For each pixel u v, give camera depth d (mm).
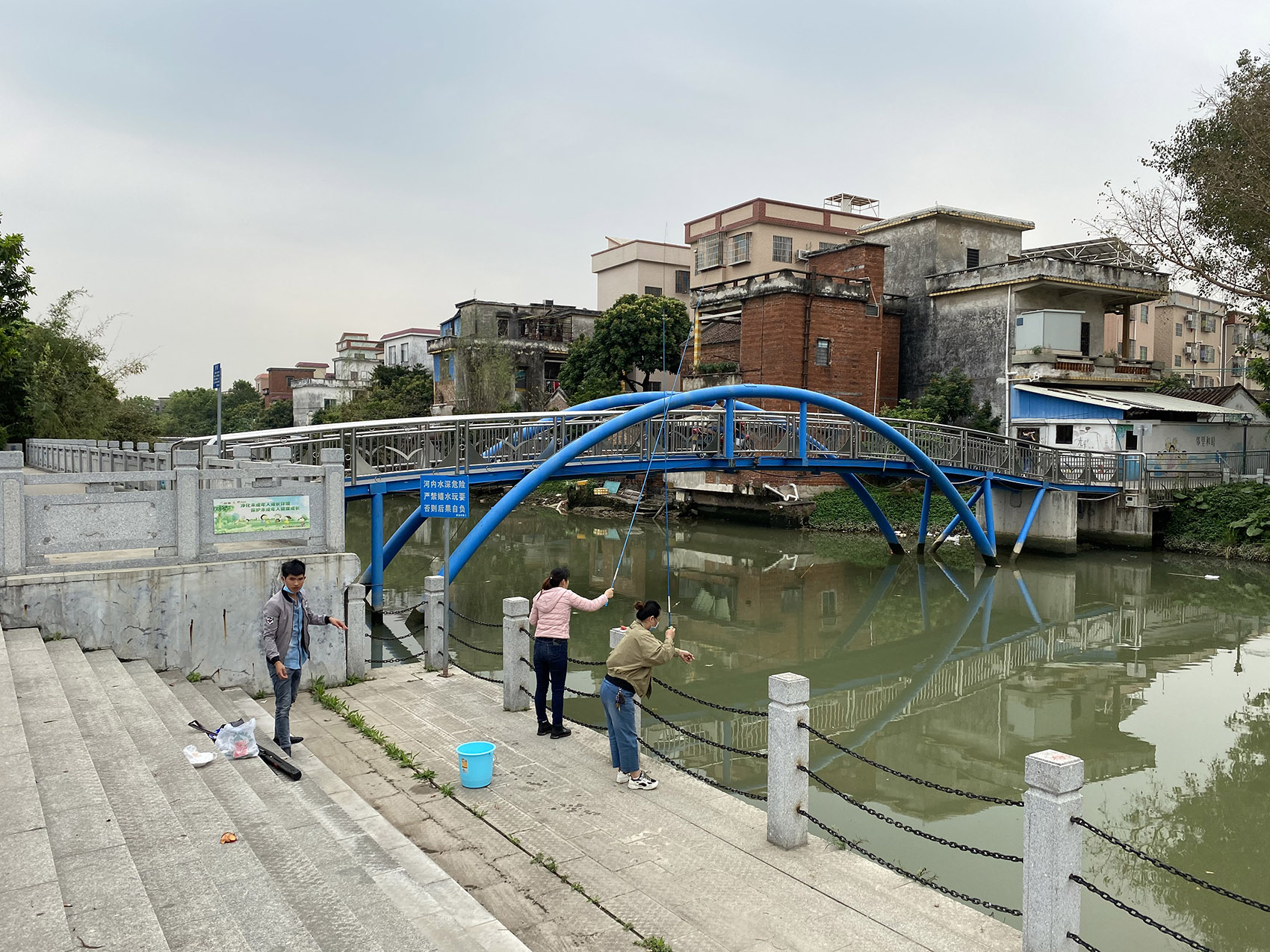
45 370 27984
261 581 9133
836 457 22594
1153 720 11953
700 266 44125
